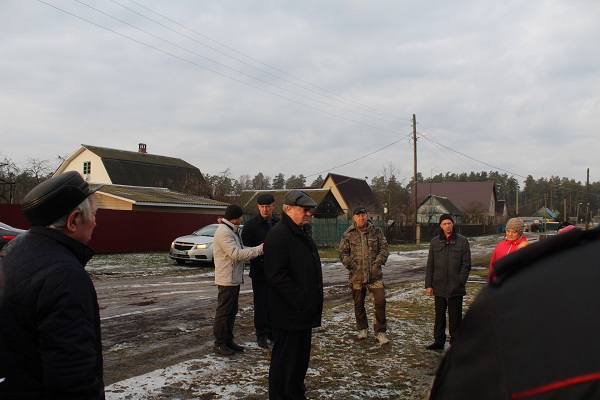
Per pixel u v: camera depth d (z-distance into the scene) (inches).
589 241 47.1
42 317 72.6
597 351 37.6
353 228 263.4
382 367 215.8
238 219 234.7
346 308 356.2
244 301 379.9
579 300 41.0
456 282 243.9
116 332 268.7
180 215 880.3
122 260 671.1
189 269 588.1
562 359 38.8
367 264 257.3
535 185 4862.2
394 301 390.9
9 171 1135.6
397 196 2041.1
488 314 46.2
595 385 36.4
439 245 250.8
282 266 162.9
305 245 168.4
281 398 163.3
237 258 224.4
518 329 42.6
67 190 80.7
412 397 180.7
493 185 3164.4
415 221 1368.1
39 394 73.9
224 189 1497.3
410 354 237.0
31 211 79.4
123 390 178.2
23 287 73.1
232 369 205.9
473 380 45.2
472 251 1139.3
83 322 75.1
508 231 248.8
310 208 167.3
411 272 658.8
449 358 52.2
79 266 78.7
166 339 255.0
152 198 928.9
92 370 75.7
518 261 47.8
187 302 365.7
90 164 1454.2
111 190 967.6
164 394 175.3
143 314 318.7
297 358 169.3
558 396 37.8
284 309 163.6
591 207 4542.3
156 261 673.0
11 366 72.8
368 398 179.2
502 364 42.3
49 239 79.2
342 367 215.0
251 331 280.5
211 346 243.6
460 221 2561.5
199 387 183.5
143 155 1588.3
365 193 2294.5
